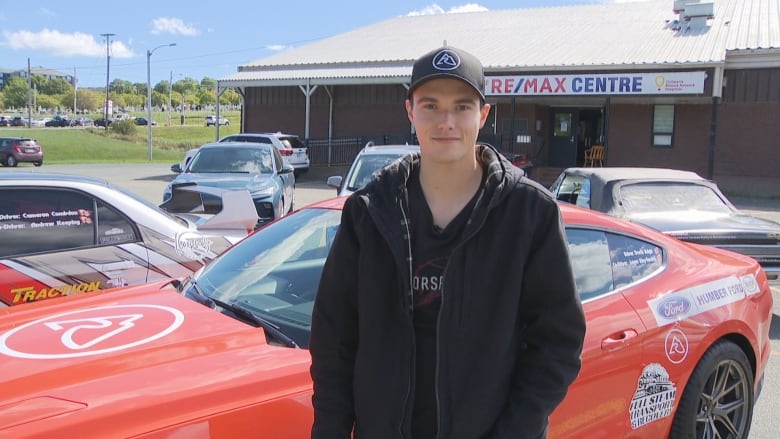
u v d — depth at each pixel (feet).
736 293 12.23
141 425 6.21
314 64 91.97
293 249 10.72
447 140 5.84
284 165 38.63
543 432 5.98
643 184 24.34
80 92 532.73
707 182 25.08
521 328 6.12
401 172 6.14
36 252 14.33
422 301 5.91
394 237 5.86
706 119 69.72
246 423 6.66
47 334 8.30
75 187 15.14
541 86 64.44
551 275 5.87
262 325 8.71
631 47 71.92
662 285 11.14
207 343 7.96
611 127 74.69
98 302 9.81
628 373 9.87
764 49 63.98
